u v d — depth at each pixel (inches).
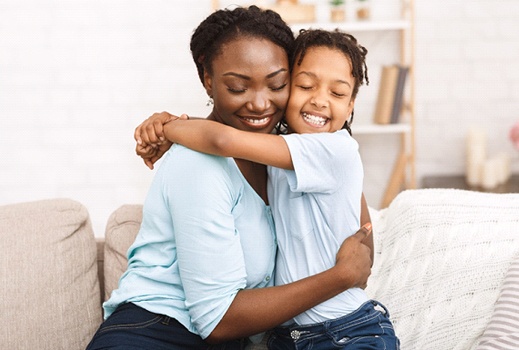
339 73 57.5
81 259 70.0
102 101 151.3
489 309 64.0
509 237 66.9
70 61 150.0
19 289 65.2
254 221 57.5
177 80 150.5
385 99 139.1
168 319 56.1
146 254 58.7
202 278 53.9
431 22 146.7
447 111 149.7
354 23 136.1
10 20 148.6
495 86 148.5
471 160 142.7
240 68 54.5
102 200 154.7
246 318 54.4
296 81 58.2
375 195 153.6
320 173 55.2
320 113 57.9
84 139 152.7
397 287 67.7
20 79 150.8
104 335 55.5
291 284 55.0
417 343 64.6
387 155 151.8
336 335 56.7
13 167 153.9
